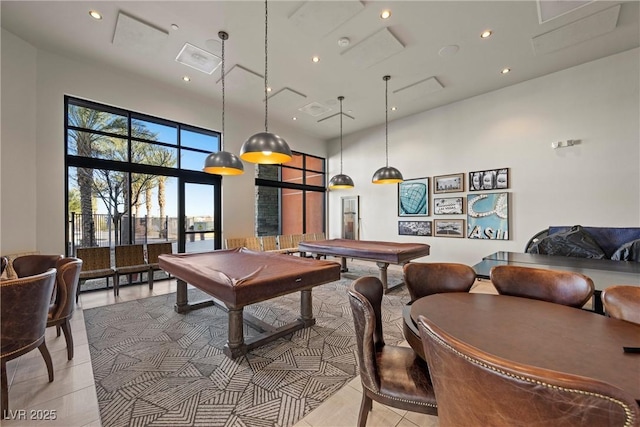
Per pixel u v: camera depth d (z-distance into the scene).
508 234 5.10
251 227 6.47
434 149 6.13
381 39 3.64
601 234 4.10
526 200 4.91
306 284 2.63
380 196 7.19
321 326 3.12
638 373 0.92
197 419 1.70
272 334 2.76
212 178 5.89
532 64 4.34
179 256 3.58
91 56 4.06
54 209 3.97
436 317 1.45
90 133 4.41
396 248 4.69
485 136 5.38
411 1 3.00
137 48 3.86
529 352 1.08
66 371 2.19
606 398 0.63
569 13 3.20
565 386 0.65
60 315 2.30
